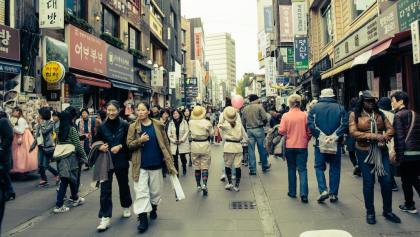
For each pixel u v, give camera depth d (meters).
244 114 9.13
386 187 4.89
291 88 31.48
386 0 10.43
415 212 5.18
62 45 13.23
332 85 19.09
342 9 16.42
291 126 6.33
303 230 4.74
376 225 4.76
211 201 6.47
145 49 26.27
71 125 6.12
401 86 10.19
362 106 5.02
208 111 20.58
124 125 5.32
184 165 9.52
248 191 7.17
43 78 12.51
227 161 7.29
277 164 10.55
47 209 6.09
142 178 5.01
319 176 6.11
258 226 5.00
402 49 9.28
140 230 4.86
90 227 5.12
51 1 11.84
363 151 4.95
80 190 7.56
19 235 4.80
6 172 4.42
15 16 11.11
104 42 17.34
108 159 5.12
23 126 8.70
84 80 13.96
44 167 7.95
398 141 5.02
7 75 10.88
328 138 5.78
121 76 19.83
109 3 18.94
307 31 23.00
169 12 37.78
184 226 5.08
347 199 6.16
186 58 58.81
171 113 9.34
